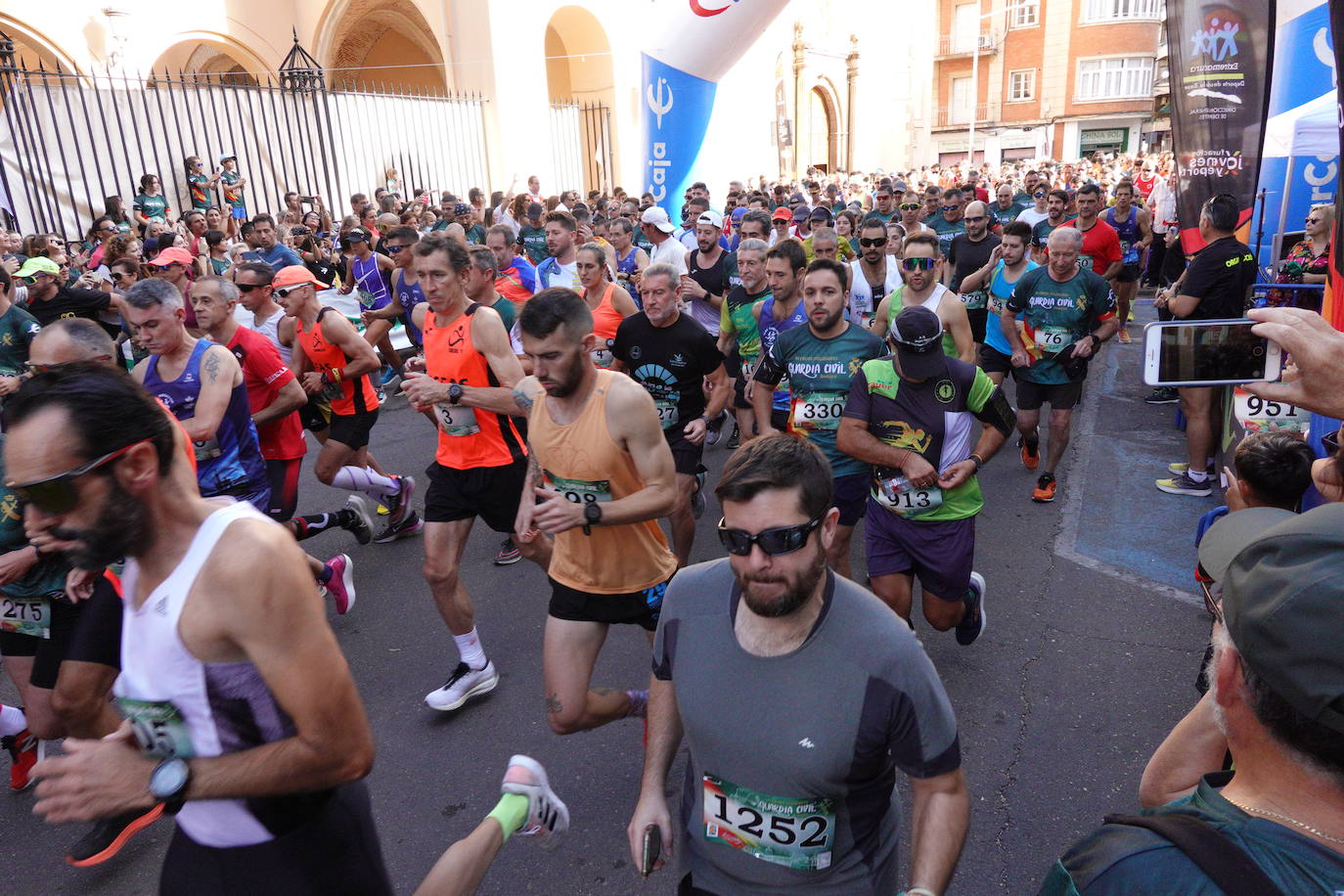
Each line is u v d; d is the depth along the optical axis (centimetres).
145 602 154
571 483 292
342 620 469
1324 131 636
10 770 356
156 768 154
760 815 170
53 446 137
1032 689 378
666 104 1030
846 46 3170
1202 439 583
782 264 501
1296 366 172
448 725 371
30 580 276
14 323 480
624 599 296
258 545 149
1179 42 719
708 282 731
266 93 1516
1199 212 732
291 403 444
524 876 285
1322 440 253
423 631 455
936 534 350
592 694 298
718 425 735
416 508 629
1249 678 98
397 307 684
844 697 161
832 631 163
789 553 155
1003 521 570
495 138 1806
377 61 2414
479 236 1202
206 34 1670
